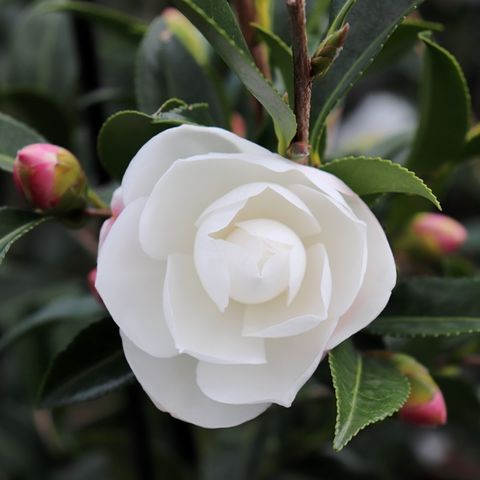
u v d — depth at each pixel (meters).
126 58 0.75
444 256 0.59
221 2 0.45
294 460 0.67
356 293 0.44
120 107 0.68
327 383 0.50
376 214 0.58
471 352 0.59
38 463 0.77
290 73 0.51
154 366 0.45
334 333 0.44
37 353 0.68
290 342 0.45
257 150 0.44
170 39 0.55
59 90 0.69
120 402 0.71
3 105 0.63
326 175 0.44
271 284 0.44
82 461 0.78
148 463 0.63
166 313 0.44
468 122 0.53
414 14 0.78
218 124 0.54
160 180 0.43
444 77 0.52
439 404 0.48
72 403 0.50
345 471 0.67
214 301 0.45
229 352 0.45
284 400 0.44
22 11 0.83
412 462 0.77
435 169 0.55
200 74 0.54
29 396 0.75
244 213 0.45
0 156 0.51
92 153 0.62
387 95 0.91
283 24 0.54
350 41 0.48
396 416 0.49
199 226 0.44
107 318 0.50
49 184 0.49
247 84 0.45
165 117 0.46
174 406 0.45
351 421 0.44
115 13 0.61
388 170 0.44
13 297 0.71
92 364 0.50
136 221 0.44
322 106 0.48
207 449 0.67
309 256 0.45
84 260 0.71
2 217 0.49
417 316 0.50
